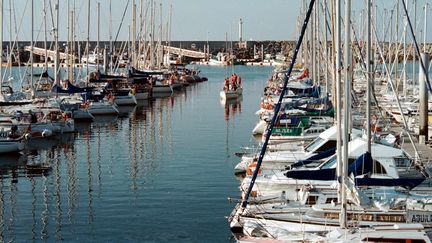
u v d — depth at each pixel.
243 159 32.91
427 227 18.55
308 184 22.64
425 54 38.34
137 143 44.00
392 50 67.81
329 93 43.88
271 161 28.11
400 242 16.97
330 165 22.84
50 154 39.91
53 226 23.80
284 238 17.95
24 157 38.84
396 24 60.53
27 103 50.03
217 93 91.25
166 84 88.19
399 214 18.67
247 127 51.94
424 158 30.56
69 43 80.88
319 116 39.50
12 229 23.50
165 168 34.53
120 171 34.00
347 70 18.28
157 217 24.69
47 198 28.16
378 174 22.53
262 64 198.25
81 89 59.72
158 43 115.56
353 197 19.00
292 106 45.19
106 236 22.50
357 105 44.88
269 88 74.00
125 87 76.44
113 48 103.56
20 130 43.97
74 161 37.31
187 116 61.25
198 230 22.98
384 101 48.59
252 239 17.80
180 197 27.77
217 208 25.83
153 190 29.20
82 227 23.58
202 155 38.47
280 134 35.56
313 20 51.25
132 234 22.67
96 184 30.83
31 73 55.94
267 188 23.86
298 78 70.69
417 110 44.19
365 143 23.31
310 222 18.83
